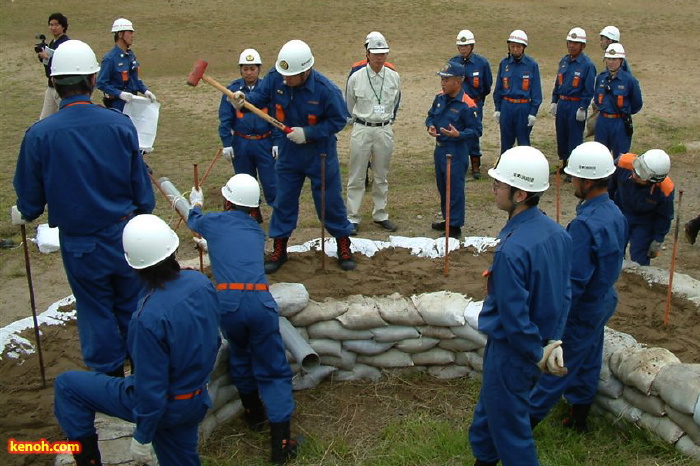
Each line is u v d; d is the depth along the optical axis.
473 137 8.02
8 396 5.22
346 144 13.11
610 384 5.02
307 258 6.76
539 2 26.98
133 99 8.81
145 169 4.85
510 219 4.07
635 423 4.88
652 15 25.38
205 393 4.12
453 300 5.68
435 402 5.52
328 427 5.30
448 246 7.02
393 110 8.44
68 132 4.47
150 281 3.86
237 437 5.23
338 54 20.73
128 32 10.26
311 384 5.70
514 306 3.86
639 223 6.59
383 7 25.83
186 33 23.05
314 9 25.59
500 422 4.14
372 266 6.68
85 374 4.17
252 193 5.12
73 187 4.52
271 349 4.95
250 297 4.84
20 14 25.41
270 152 8.75
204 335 3.95
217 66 19.91
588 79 10.59
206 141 13.41
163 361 3.80
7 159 12.19
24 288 7.47
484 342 5.49
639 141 12.96
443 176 8.23
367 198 10.06
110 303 4.88
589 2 27.19
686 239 8.40
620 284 6.30
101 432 4.64
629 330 5.62
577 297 4.62
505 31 23.25
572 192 10.31
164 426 4.01
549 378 4.74
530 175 3.96
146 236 3.82
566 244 4.09
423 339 5.70
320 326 5.63
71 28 23.70
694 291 6.06
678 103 15.89
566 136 11.03
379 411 5.47
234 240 5.00
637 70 19.16
